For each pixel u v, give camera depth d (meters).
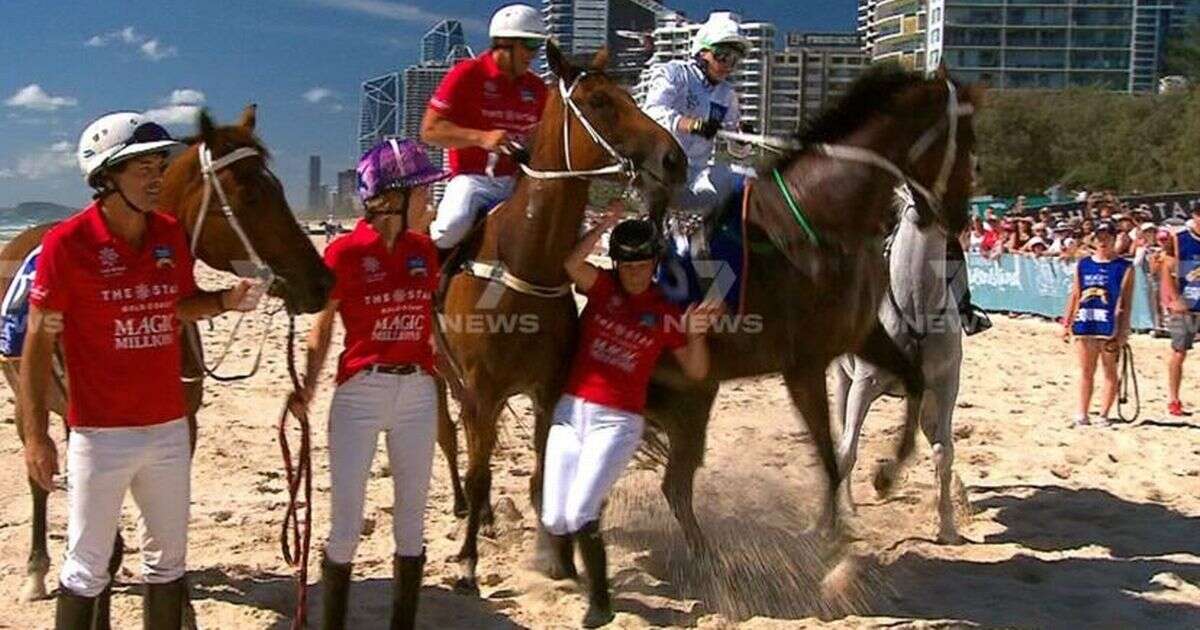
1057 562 6.68
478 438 5.93
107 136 4.01
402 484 4.86
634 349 5.40
